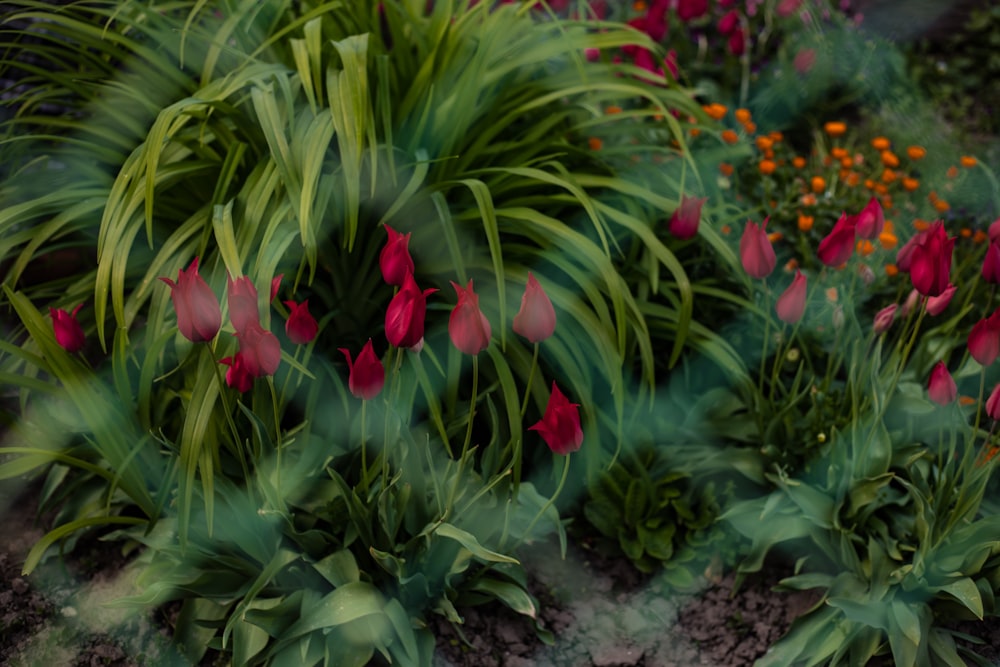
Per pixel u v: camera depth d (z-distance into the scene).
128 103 2.79
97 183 2.68
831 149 4.12
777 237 3.31
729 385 3.05
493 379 2.72
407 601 2.47
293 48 2.42
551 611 2.67
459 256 2.42
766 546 2.66
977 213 3.82
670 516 2.84
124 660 2.46
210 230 2.42
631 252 2.88
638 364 3.06
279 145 2.32
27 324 2.16
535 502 2.58
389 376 2.52
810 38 4.53
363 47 2.36
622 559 2.81
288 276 2.63
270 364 1.97
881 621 2.40
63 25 2.68
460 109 2.62
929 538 2.34
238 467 2.45
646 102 3.48
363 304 2.78
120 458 2.27
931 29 5.13
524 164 2.72
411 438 2.26
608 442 2.90
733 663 2.59
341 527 2.42
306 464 2.46
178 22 2.76
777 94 4.31
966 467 2.76
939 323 3.23
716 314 3.20
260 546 2.38
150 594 2.28
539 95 2.84
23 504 2.82
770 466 2.78
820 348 3.13
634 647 2.62
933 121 4.54
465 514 2.48
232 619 2.22
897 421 2.86
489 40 2.62
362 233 2.66
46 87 2.98
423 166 2.47
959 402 2.93
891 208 3.62
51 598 2.58
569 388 2.79
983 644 2.53
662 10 3.87
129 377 2.71
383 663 2.43
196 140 2.61
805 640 2.52
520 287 2.67
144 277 2.59
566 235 2.45
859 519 2.61
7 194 2.84
